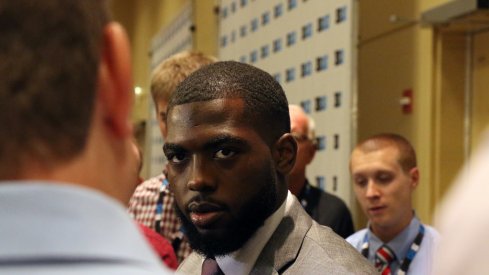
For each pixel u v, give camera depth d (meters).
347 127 2.30
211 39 4.54
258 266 0.93
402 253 1.82
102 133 0.42
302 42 2.71
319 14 2.55
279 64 2.97
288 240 0.94
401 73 3.00
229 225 0.91
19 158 0.37
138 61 8.23
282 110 0.96
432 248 1.80
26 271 0.34
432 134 2.76
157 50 6.51
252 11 3.34
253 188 0.91
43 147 0.37
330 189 2.47
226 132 0.89
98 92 0.40
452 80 2.78
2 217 0.34
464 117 2.78
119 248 0.36
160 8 7.12
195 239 0.96
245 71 0.95
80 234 0.35
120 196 0.44
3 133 0.36
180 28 5.51
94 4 0.40
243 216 0.91
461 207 0.47
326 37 2.48
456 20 2.57
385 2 3.15
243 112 0.91
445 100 2.77
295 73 2.79
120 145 0.44
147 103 7.27
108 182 0.42
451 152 2.78
